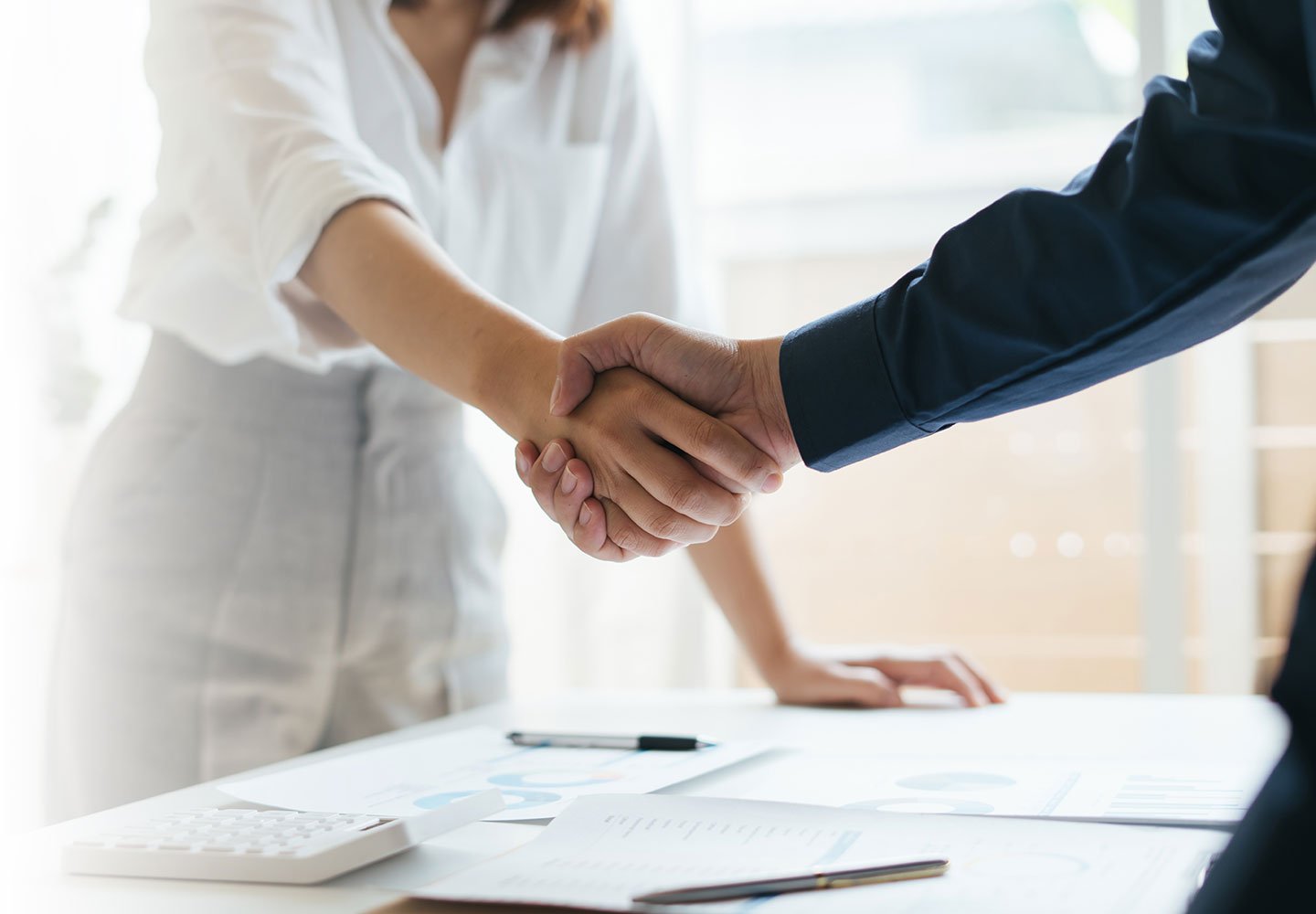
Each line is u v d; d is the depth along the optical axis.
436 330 0.71
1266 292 0.54
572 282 1.10
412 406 0.96
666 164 1.12
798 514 1.95
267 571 0.91
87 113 1.93
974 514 1.98
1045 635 1.99
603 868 0.41
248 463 0.91
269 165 0.75
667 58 1.78
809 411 0.64
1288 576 1.76
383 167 0.77
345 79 0.95
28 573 1.99
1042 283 0.56
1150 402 1.67
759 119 1.85
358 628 0.95
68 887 0.43
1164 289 0.53
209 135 0.78
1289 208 0.49
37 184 1.93
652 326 0.67
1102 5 1.85
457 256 1.04
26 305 1.95
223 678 0.91
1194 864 0.41
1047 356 0.57
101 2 1.92
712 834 0.46
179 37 0.81
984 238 0.58
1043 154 1.87
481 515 1.01
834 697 0.90
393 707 0.96
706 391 0.67
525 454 0.70
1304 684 0.30
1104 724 0.78
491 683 1.02
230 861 0.43
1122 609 1.96
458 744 0.71
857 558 1.99
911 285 0.62
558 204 1.06
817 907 0.37
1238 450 1.75
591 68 1.07
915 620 1.99
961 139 1.88
